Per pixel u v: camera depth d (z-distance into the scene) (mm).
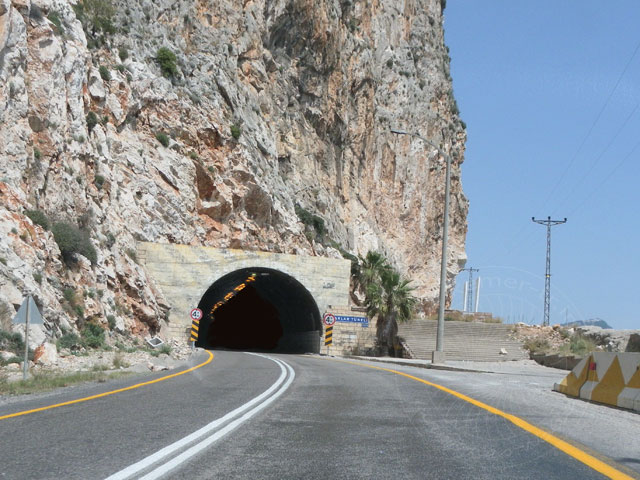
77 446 6770
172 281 49688
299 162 72938
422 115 98125
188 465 5910
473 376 21656
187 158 54438
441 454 6695
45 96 34625
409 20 101000
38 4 36125
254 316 83562
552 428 8711
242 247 57312
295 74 74250
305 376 19125
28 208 30391
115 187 45625
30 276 26156
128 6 55844
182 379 17188
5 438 7238
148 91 52688
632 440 7988
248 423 8727
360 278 61875
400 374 20594
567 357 36781
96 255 36875
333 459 6363
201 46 62188
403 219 92750
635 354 11977
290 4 71625
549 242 40156
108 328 34625
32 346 22859
